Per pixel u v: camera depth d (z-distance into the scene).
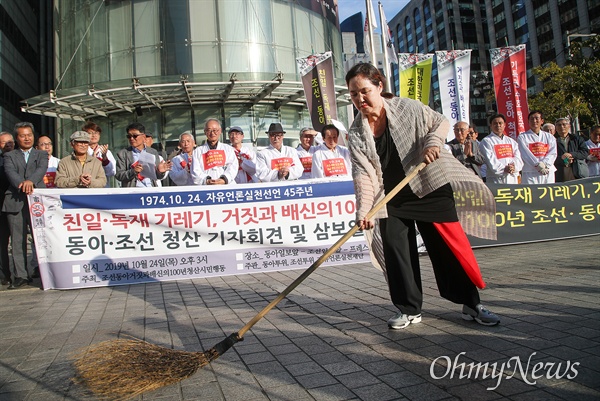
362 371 2.62
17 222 5.84
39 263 5.66
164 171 6.36
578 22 54.94
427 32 84.19
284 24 17.98
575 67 27.55
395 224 3.35
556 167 8.20
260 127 17.45
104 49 17.23
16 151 5.86
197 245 5.99
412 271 3.36
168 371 2.63
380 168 3.28
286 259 6.19
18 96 29.34
